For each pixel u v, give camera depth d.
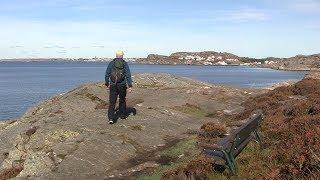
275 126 15.11
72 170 13.86
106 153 15.51
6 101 78.19
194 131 20.00
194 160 11.51
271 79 152.25
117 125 19.31
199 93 33.91
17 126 22.41
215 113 26.80
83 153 15.16
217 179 10.30
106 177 13.30
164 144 17.44
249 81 134.88
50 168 14.30
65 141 16.77
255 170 10.41
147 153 16.09
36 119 23.19
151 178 12.55
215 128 17.97
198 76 177.88
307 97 24.12
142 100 28.08
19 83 135.50
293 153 10.55
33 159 15.17
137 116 21.67
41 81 145.75
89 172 13.84
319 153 9.52
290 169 9.39
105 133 17.77
